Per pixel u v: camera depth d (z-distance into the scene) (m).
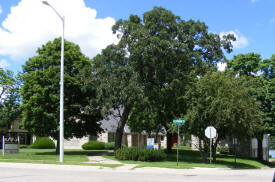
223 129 25.34
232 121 22.66
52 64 30.89
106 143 41.97
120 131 29.78
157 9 27.02
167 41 24.42
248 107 22.72
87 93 30.64
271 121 37.22
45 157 25.33
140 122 38.62
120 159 24.53
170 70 26.11
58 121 29.86
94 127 32.72
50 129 30.47
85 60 31.22
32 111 29.42
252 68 40.56
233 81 23.48
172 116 30.72
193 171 18.75
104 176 13.67
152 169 18.47
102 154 30.41
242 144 45.34
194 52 26.30
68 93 29.91
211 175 16.03
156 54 24.66
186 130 25.16
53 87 29.52
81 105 31.16
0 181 11.35
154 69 25.97
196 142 48.94
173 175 15.36
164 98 27.64
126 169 17.97
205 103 23.70
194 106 24.44
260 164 34.47
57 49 31.61
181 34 26.64
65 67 30.12
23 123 30.48
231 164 27.48
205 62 26.77
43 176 13.10
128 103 28.67
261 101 37.72
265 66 39.81
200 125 24.64
